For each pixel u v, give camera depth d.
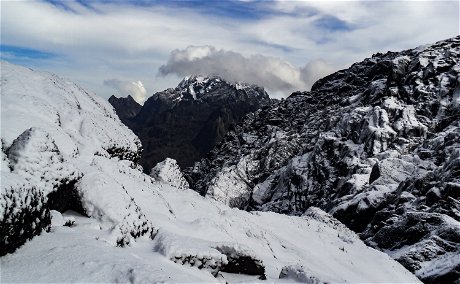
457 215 54.91
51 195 13.12
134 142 28.25
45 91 21.16
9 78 19.56
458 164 66.38
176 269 12.26
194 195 27.66
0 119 15.34
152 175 30.61
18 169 12.55
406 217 55.94
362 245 33.28
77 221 13.70
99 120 25.25
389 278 27.98
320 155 154.00
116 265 10.23
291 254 24.22
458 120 129.75
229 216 23.88
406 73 161.00
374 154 133.38
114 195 14.54
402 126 135.50
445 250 44.31
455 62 151.12
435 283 39.16
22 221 10.72
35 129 13.46
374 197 82.75
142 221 14.75
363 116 152.12
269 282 14.98
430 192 64.25
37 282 9.21
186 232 17.81
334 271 24.84
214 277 13.32
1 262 9.95
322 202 126.38
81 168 15.37
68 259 10.32
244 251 14.97
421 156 104.94
